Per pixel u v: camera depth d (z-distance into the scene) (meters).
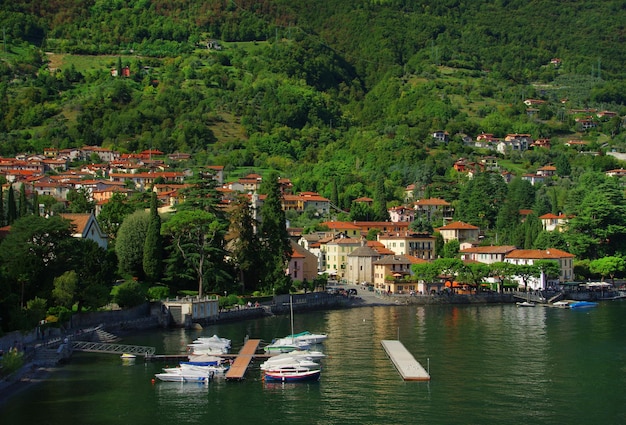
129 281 196.88
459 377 135.50
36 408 116.81
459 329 192.75
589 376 136.38
